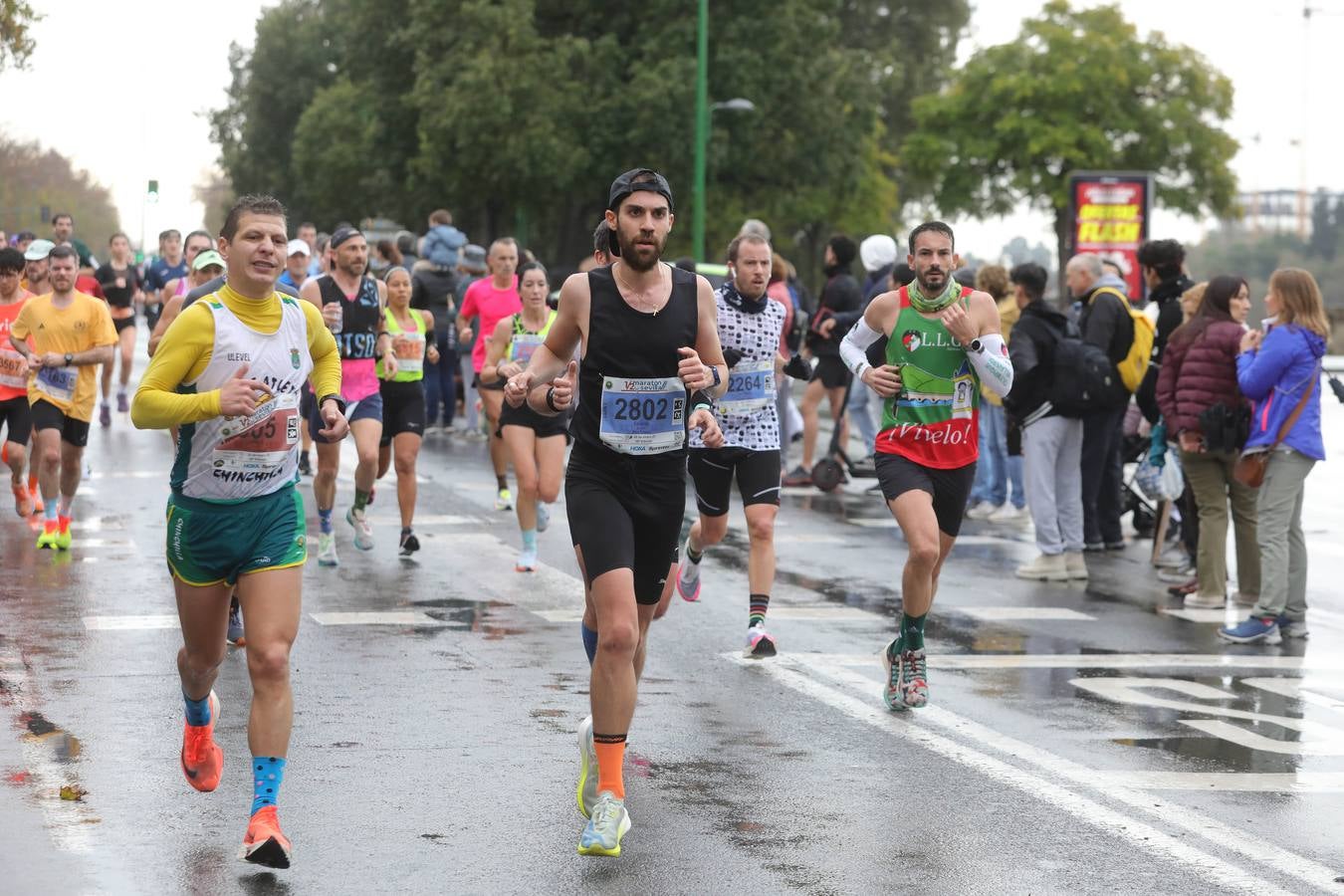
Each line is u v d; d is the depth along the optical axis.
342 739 14.46
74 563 23.20
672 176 93.81
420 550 25.52
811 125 95.94
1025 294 24.28
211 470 11.05
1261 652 19.56
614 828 11.38
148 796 12.59
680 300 11.95
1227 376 21.73
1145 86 119.94
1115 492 27.91
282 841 10.73
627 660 11.58
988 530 29.81
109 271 44.94
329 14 145.62
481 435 44.84
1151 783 13.60
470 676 17.02
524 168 89.50
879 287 34.88
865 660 18.25
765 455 18.61
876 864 11.36
